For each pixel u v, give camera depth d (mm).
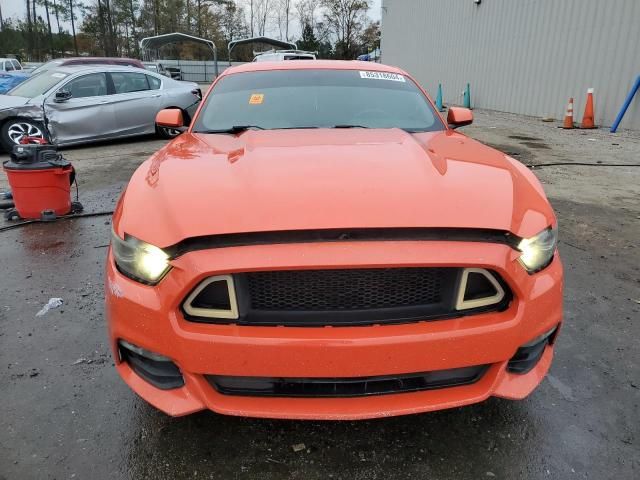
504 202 1837
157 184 1995
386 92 3320
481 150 2467
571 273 3617
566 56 12305
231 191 1840
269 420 2117
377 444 1984
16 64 26953
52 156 5035
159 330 1691
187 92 10633
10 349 2674
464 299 1715
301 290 1668
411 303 1711
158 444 1983
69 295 3338
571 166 7242
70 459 1908
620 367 2488
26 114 8602
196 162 2193
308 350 1619
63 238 4531
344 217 1663
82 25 66062
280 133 2695
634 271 3660
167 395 1777
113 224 1944
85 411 2178
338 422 2107
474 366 1769
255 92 3264
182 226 1688
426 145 2494
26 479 1812
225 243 1645
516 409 2182
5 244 4379
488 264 1666
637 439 2006
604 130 10867
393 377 1702
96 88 9422
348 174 1944
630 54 10398
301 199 1756
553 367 2482
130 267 1766
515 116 14109
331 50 63219
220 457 1919
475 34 16906
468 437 2018
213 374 1675
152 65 28812
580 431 2049
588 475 1830
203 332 1649
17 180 4906
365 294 1683
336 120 3020
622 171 6930
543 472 1846
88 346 2703
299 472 1851
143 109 9891
